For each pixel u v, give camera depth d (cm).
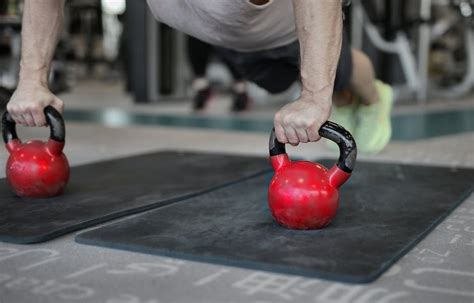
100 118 356
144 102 473
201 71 404
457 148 230
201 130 296
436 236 107
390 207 124
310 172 105
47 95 124
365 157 204
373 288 81
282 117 102
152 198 131
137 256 94
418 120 355
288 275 85
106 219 115
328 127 103
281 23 136
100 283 82
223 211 120
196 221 112
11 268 88
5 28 291
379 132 204
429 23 447
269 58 157
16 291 79
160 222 111
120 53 789
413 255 95
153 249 95
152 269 88
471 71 551
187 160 185
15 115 124
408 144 243
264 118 360
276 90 177
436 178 156
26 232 103
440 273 87
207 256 91
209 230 106
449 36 600
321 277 84
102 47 816
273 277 85
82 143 240
